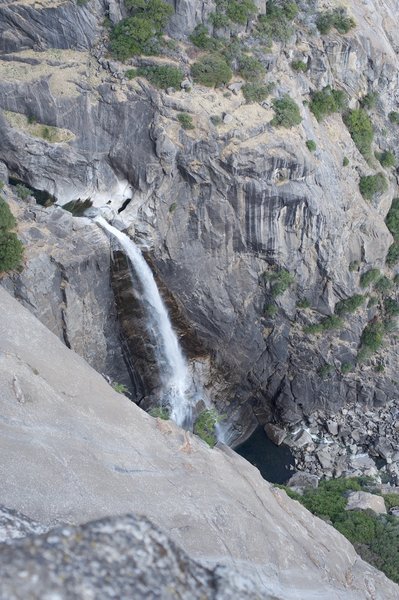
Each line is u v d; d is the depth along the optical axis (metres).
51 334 28.81
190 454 27.73
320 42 54.09
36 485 19.55
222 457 30.08
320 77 54.06
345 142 54.81
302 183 49.69
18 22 44.69
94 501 20.56
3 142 44.88
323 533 31.78
